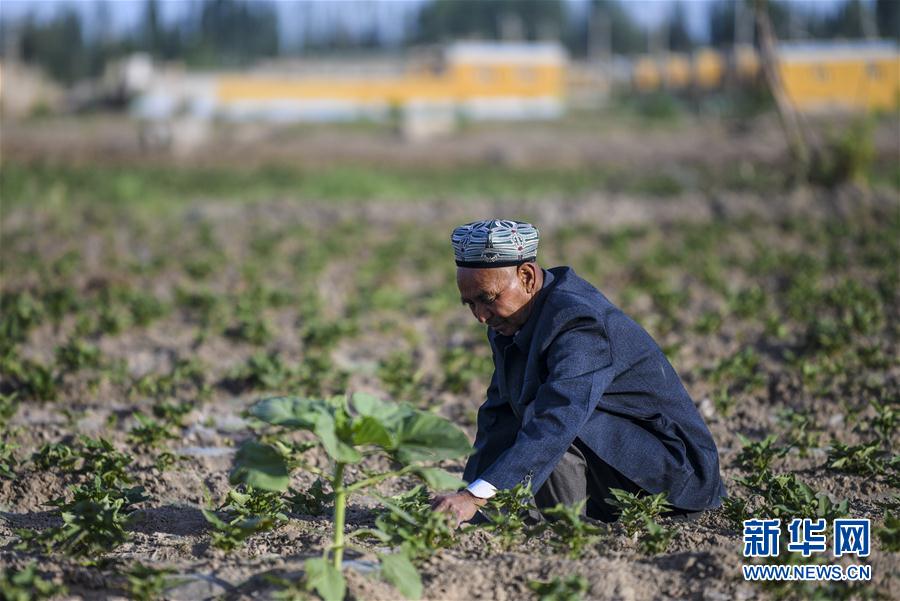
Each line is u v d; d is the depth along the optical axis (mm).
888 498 7633
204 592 5641
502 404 6801
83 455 8039
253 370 11148
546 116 80500
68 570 5855
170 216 25016
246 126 67312
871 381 10516
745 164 37125
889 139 46344
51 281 17109
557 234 21891
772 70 25156
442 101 80500
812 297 14945
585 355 6129
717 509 7039
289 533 6598
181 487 7914
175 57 179750
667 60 95250
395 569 5242
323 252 20125
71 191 30594
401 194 32469
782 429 9617
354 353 13039
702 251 19844
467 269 6199
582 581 5531
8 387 11031
